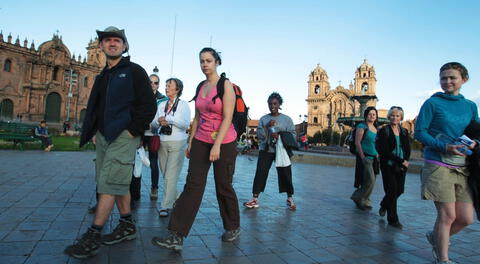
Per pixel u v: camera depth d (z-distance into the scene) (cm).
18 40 5119
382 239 394
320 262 305
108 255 292
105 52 318
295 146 534
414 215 549
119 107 300
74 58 5906
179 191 648
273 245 346
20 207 431
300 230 410
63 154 1343
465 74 311
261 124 561
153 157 542
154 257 293
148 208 477
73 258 277
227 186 343
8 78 5000
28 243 304
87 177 731
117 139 299
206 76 352
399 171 459
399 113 471
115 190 295
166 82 469
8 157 1078
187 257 297
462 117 305
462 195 301
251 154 2400
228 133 343
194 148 339
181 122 448
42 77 5375
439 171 298
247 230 397
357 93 8212
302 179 970
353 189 809
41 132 1494
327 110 8675
